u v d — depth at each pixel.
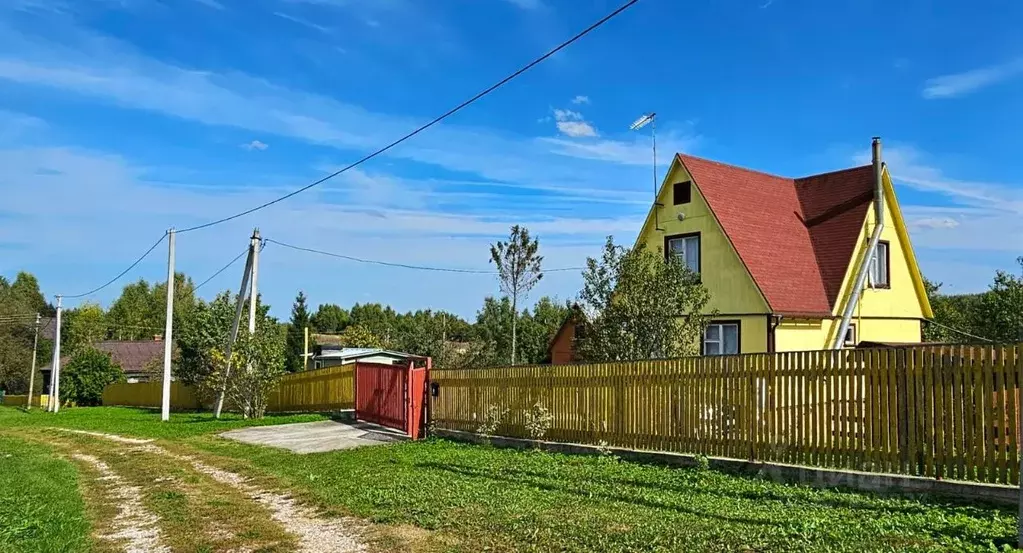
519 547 7.22
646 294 18.56
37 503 11.32
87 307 104.38
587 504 9.10
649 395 12.78
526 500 9.45
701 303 18.94
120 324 102.62
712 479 10.69
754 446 11.18
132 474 14.62
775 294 21.23
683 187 23.95
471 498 9.71
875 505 8.59
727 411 11.58
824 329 22.55
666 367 12.53
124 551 8.24
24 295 96.81
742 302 21.66
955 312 30.23
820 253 24.05
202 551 8.03
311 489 11.37
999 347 8.62
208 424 24.81
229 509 10.34
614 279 19.08
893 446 9.55
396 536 8.04
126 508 11.00
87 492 12.64
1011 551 6.38
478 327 47.91
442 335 43.12
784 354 10.85
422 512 9.02
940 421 9.11
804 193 26.97
